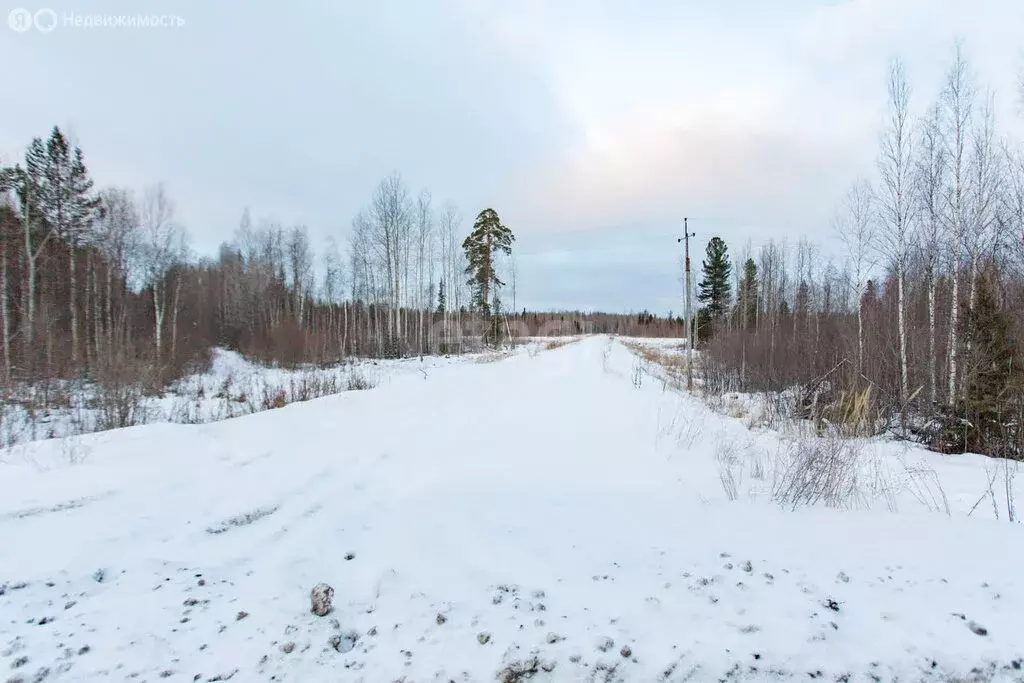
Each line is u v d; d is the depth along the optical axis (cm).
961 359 1048
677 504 442
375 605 281
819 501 453
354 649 244
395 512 416
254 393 1284
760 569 314
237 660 234
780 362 1953
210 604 279
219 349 2859
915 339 1332
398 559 333
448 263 3716
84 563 309
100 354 1267
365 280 3447
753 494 471
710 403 1321
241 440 615
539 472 541
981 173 1197
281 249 3919
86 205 2450
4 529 336
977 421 938
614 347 4106
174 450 539
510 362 2200
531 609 275
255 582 303
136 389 1042
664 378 1877
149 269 2650
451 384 1309
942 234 1274
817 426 767
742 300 3912
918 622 257
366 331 3559
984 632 248
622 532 376
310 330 2839
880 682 222
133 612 268
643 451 656
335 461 559
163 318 2773
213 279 3738
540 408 998
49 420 920
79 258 2550
